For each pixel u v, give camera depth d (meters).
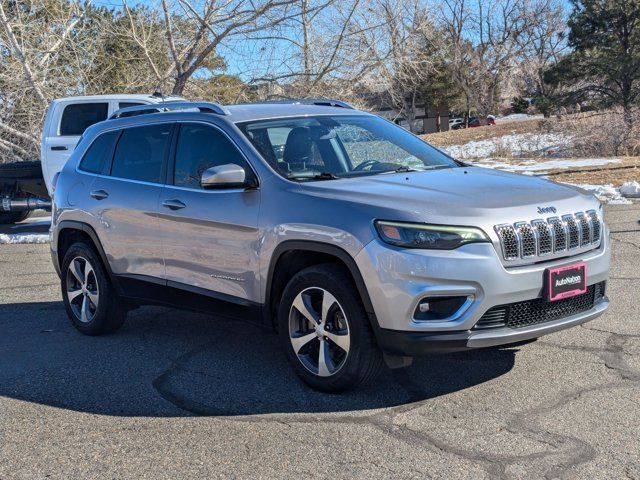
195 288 5.74
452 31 46.62
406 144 6.13
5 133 18.03
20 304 8.00
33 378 5.60
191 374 5.54
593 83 35.16
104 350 6.26
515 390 4.89
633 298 7.00
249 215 5.25
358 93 17.45
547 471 3.80
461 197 4.77
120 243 6.29
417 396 4.88
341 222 4.70
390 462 3.98
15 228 14.34
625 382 4.94
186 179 5.84
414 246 4.46
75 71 17.38
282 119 5.85
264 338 6.41
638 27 33.38
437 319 4.48
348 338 4.75
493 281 4.46
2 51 17.14
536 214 4.72
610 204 12.53
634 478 3.69
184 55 17.20
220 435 4.43
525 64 52.50
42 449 4.34
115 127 6.70
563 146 23.75
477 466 3.89
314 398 4.93
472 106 52.94
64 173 7.04
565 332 6.05
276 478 3.87
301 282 4.95
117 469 4.06
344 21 16.06
